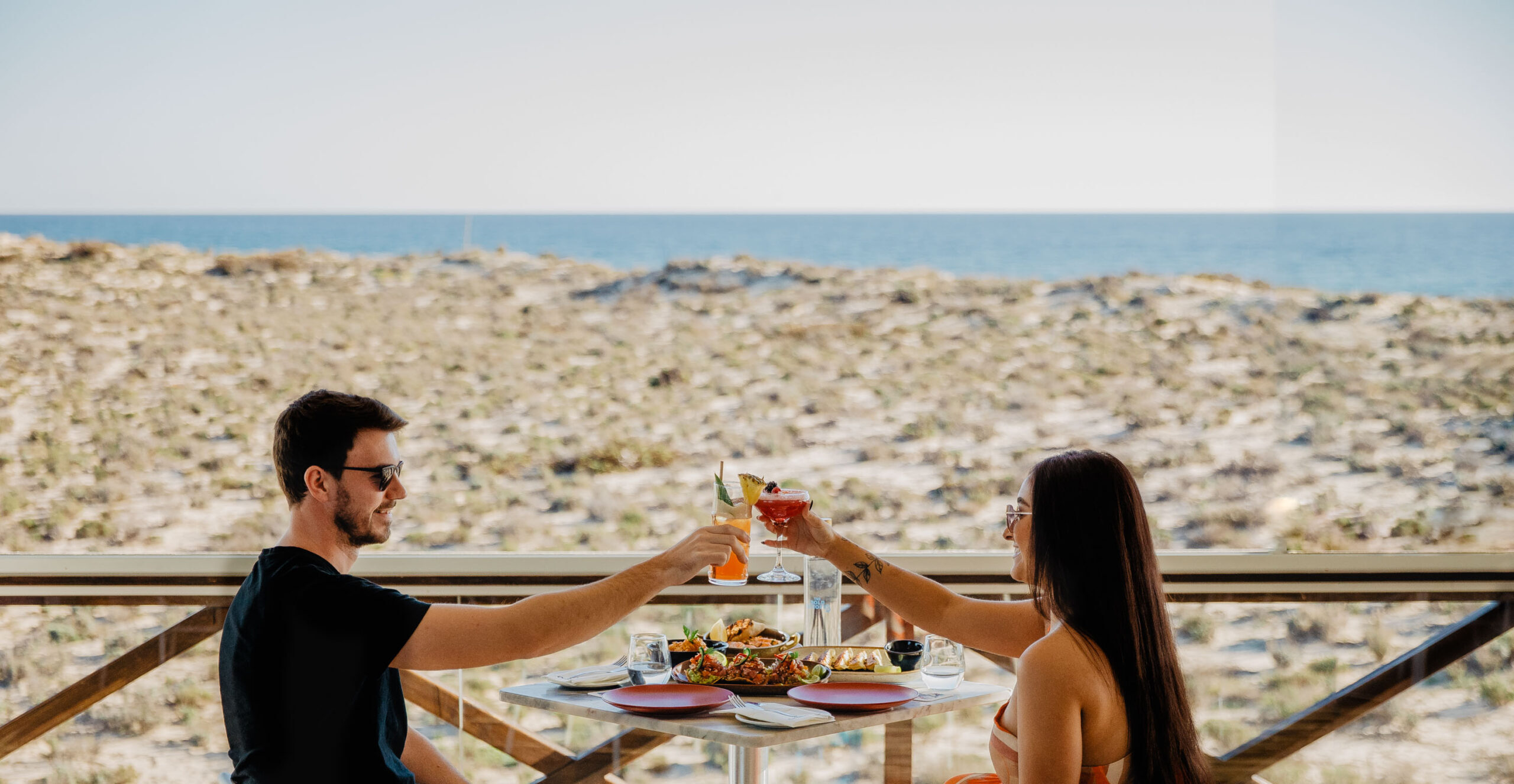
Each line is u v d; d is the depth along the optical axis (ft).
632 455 52.54
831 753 11.57
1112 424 54.39
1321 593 9.59
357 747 5.06
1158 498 46.29
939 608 6.84
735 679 6.35
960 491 48.34
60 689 9.39
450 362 60.70
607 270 72.84
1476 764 9.69
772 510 6.81
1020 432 54.34
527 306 68.08
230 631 5.19
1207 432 52.85
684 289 71.87
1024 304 70.49
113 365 53.36
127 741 9.95
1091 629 5.20
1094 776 5.12
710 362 62.64
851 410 57.16
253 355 57.41
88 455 45.55
